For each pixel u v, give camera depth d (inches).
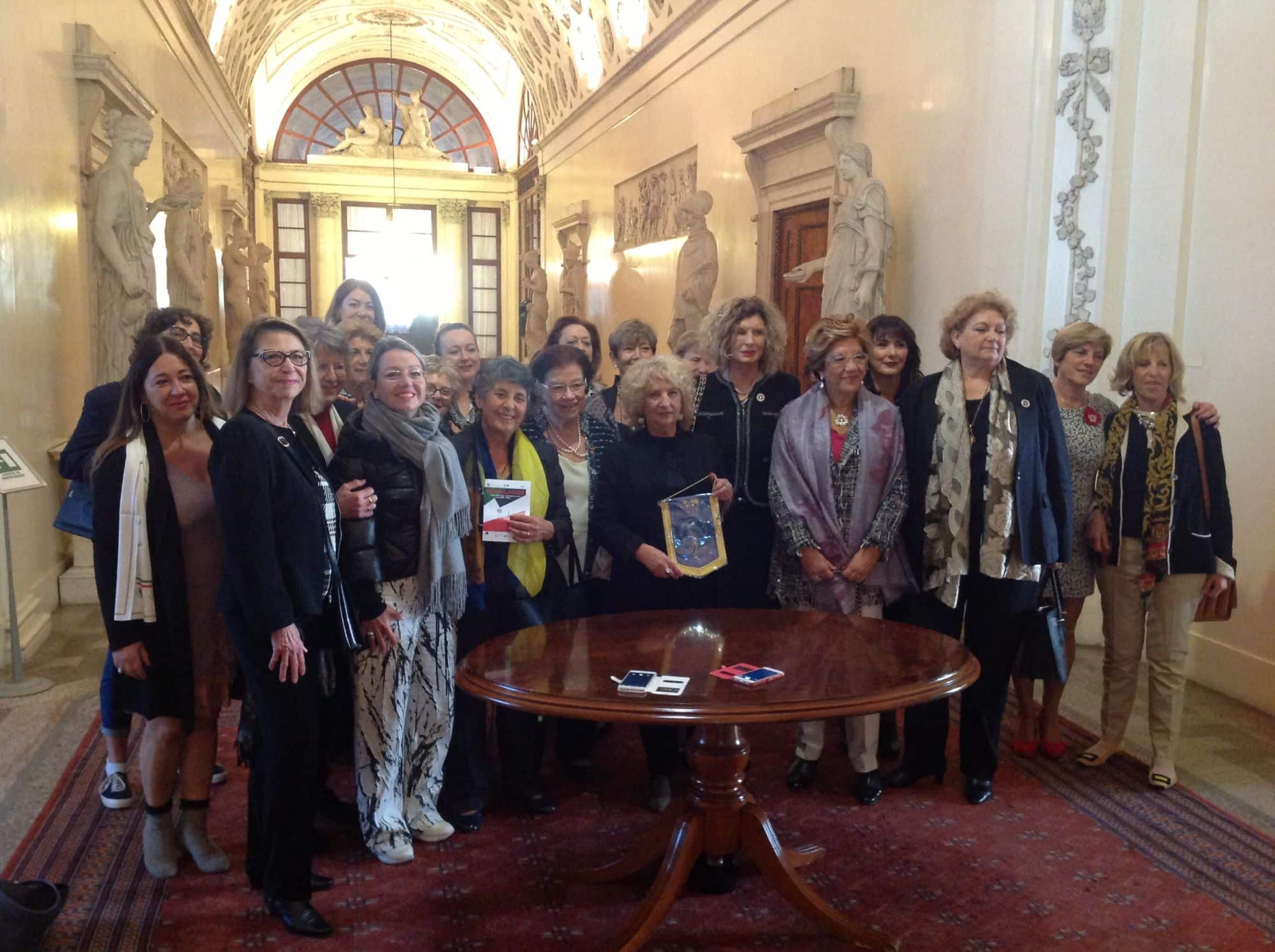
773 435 160.7
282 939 115.0
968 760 151.0
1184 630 155.9
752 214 404.2
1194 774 163.3
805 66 355.6
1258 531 196.5
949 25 265.9
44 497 257.6
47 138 270.7
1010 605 145.7
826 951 113.6
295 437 115.5
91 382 310.2
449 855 135.8
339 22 888.3
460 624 146.1
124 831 141.2
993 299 147.5
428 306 983.0
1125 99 222.1
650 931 112.5
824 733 169.2
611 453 150.6
